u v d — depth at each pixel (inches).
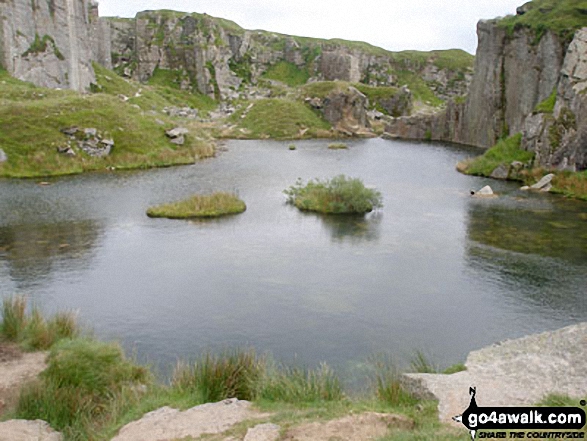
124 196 1685.5
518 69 2955.2
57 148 2123.5
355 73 6082.7
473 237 1289.4
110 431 431.8
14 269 1029.8
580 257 1134.4
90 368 548.4
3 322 694.5
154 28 5447.8
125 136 2378.2
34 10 3213.6
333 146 3137.3
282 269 1053.2
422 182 2046.0
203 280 987.9
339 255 1146.0
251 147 3075.8
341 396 493.4
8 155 2015.3
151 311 847.7
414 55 6865.2
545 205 1641.2
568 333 527.2
